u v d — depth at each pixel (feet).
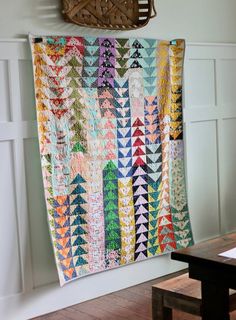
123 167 11.95
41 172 10.82
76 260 11.27
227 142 14.26
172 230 12.95
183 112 13.08
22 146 10.58
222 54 13.89
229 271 6.50
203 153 13.69
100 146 11.53
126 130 11.95
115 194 11.85
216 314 6.77
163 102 12.61
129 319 10.58
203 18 13.52
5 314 10.52
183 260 6.99
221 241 7.60
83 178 11.28
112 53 11.62
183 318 10.41
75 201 11.19
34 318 10.84
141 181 12.30
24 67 10.52
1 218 10.39
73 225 11.19
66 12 10.75
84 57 11.18
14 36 10.37
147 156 12.37
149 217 12.50
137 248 12.32
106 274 11.92
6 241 10.49
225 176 14.29
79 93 11.15
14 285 10.64
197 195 13.66
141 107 12.19
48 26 10.82
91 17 11.21
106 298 11.73
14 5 10.34
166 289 8.27
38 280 10.96
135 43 12.00
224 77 14.02
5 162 10.39
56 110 10.82
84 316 10.82
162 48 12.48
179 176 13.08
